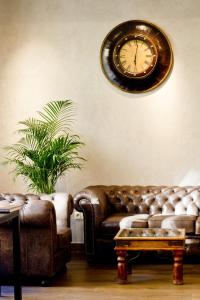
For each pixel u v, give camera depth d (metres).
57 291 5.06
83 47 7.30
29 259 5.23
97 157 7.28
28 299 4.79
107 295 4.87
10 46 7.41
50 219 5.20
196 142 7.09
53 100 7.34
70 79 7.32
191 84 7.10
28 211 5.16
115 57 7.23
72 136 7.31
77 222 7.18
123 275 5.28
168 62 7.12
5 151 7.42
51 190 6.91
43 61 7.36
